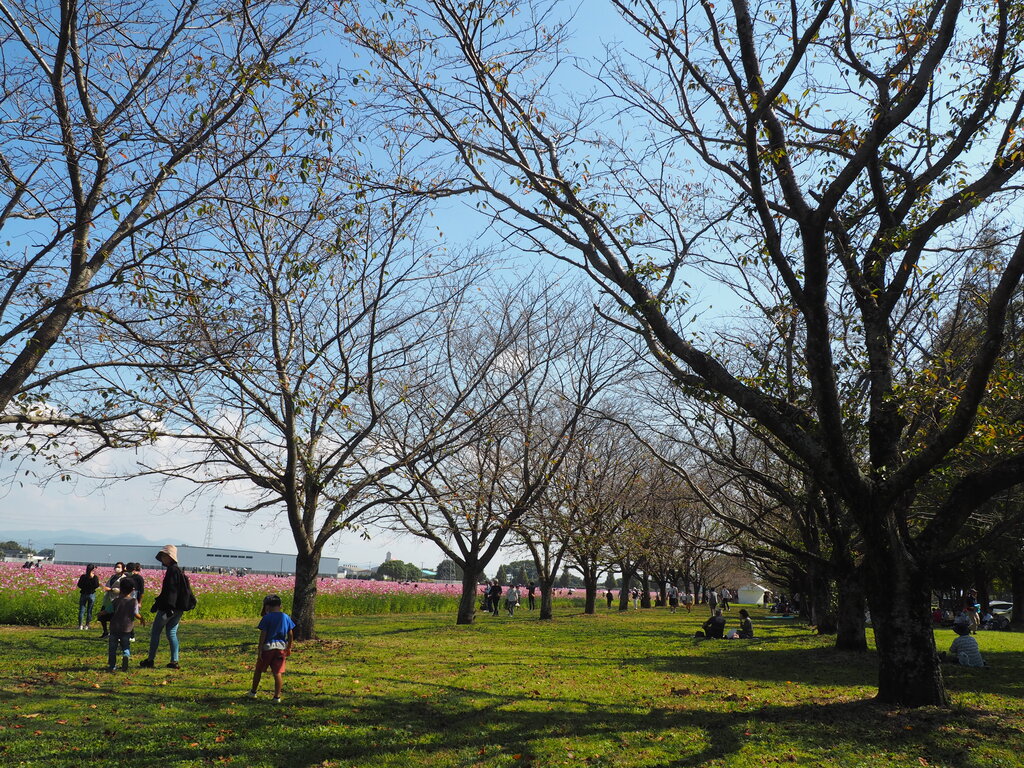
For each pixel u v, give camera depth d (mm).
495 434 19453
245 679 11297
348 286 15656
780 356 15398
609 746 7668
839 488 9758
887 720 8984
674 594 51062
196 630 20578
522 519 22812
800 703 10430
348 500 16453
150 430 11750
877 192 11273
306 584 17062
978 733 8383
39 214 9242
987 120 10891
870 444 11195
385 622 28438
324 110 9445
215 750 7109
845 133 10742
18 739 7301
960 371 12359
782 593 61812
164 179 9195
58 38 8969
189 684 10742
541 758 7168
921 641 10086
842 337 13023
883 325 11289
